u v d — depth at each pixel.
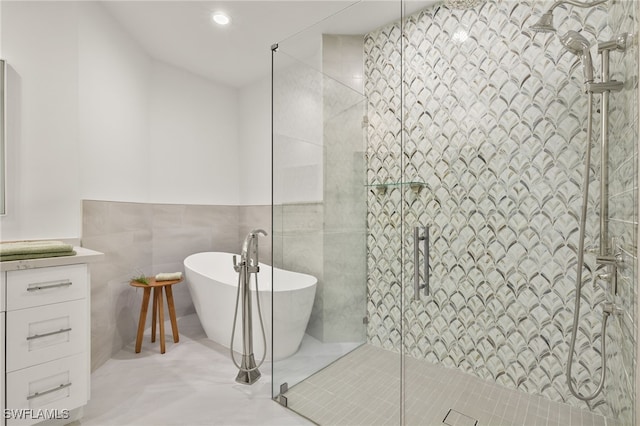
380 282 1.74
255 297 2.42
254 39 2.87
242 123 3.92
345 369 1.83
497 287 1.44
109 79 2.50
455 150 1.49
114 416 1.73
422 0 1.58
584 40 1.26
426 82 1.57
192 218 3.48
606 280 1.24
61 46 2.10
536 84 1.35
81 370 1.63
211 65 3.37
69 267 1.60
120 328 2.57
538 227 1.37
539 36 1.34
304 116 2.04
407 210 1.62
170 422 1.69
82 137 2.20
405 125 1.63
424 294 1.58
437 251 1.54
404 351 1.63
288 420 1.70
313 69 1.99
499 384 1.44
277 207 2.16
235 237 3.91
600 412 1.27
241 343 2.47
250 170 3.83
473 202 1.46
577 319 1.32
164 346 2.50
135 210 2.83
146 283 2.52
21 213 1.93
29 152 1.96
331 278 1.92
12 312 1.43
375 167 1.77
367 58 1.80
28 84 1.96
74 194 2.13
